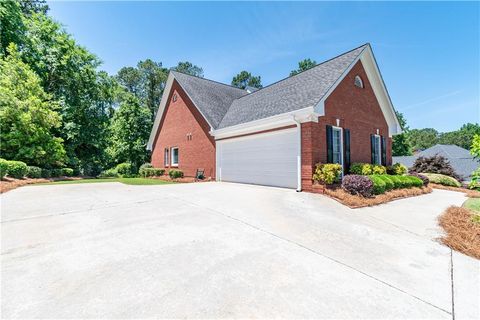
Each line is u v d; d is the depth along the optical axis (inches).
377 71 515.8
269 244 166.9
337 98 439.8
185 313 91.9
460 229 203.0
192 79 770.2
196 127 662.5
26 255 143.5
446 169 736.3
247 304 98.2
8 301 97.7
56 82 858.1
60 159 700.0
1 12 699.4
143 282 114.1
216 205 285.4
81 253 146.9
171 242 166.7
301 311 94.3
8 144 597.0
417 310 97.6
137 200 313.4
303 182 392.8
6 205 278.1
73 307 94.5
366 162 502.3
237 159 536.1
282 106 445.4
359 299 104.0
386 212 274.5
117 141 1014.4
